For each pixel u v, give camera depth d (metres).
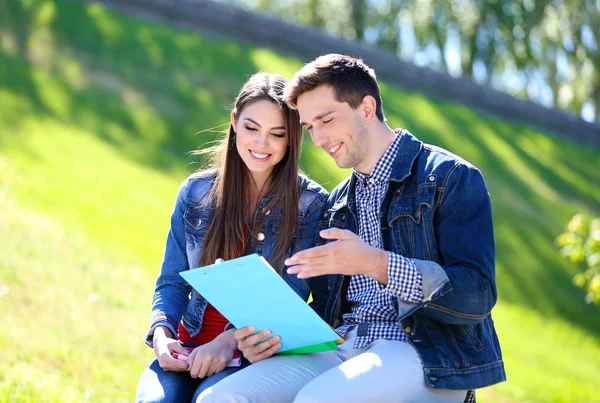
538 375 11.45
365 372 3.72
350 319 4.24
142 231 11.30
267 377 3.89
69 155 12.84
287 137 4.49
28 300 8.18
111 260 10.07
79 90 15.77
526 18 35.06
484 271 3.80
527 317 14.75
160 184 13.23
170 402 3.98
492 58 36.78
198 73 18.98
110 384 6.87
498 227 18.36
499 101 26.73
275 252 4.48
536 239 18.67
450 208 3.92
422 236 3.97
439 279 3.71
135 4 20.77
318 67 4.06
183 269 4.54
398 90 24.22
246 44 22.39
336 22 38.47
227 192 4.56
